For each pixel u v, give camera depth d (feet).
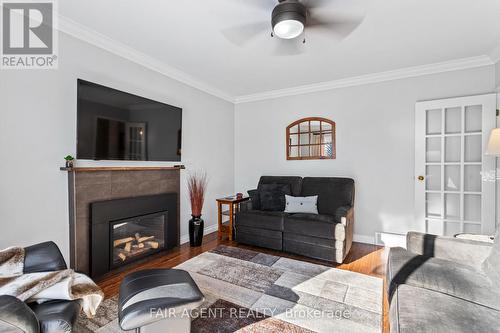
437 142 10.48
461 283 4.76
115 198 8.49
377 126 11.62
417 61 10.08
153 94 10.19
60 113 7.30
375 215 11.65
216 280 7.88
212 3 6.42
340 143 12.47
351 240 10.81
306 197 11.56
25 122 6.61
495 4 6.40
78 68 7.72
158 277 5.36
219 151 14.26
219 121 14.25
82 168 7.43
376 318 5.91
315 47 8.85
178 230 11.09
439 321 3.61
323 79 12.23
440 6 6.50
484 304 4.19
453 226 10.20
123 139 8.63
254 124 14.98
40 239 6.88
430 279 4.92
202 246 11.29
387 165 11.41
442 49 8.99
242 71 11.20
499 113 9.29
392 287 4.95
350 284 7.59
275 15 5.81
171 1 6.35
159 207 10.04
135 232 9.52
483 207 9.52
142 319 4.15
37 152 6.82
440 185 10.39
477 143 9.79
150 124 9.68
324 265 9.06
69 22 7.29
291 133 13.83
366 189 11.86
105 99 8.06
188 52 9.31
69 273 4.66
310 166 13.29
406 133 11.02
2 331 3.11
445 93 10.30
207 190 13.33
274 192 12.07
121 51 8.86
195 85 12.34
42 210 6.92
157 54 9.50
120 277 8.14
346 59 9.87
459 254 5.82
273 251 10.60
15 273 4.46
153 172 9.92
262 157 14.73
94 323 5.72
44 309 4.03
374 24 7.33
